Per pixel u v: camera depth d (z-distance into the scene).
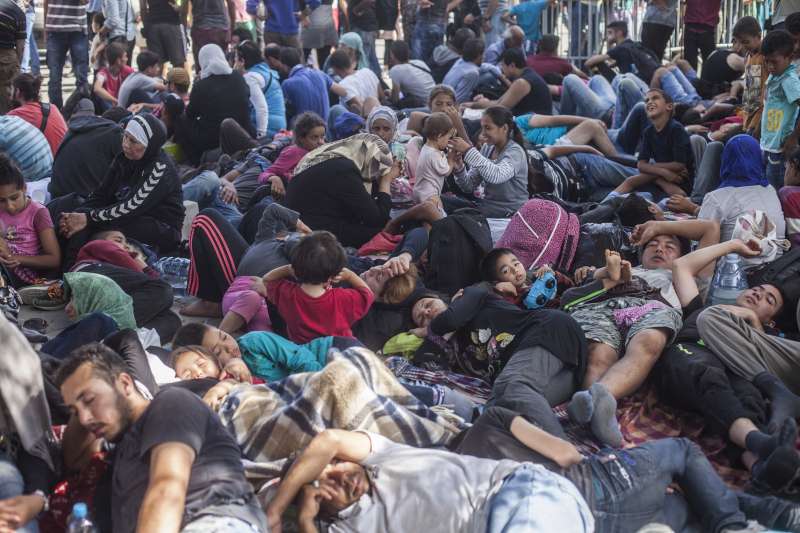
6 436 4.00
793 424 4.43
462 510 3.91
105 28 13.42
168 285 6.48
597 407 4.61
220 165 9.54
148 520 3.40
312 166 7.32
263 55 12.84
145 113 7.41
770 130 7.95
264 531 3.67
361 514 3.96
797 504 4.12
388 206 7.42
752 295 5.62
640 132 9.51
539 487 3.82
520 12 14.92
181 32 13.56
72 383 3.69
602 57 13.32
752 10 14.31
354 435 4.06
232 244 6.64
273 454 4.33
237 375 4.98
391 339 5.94
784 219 6.61
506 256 6.05
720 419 4.78
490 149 8.48
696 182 8.38
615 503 4.07
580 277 6.36
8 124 8.45
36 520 3.83
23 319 6.61
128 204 7.29
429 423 4.47
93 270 6.46
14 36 9.65
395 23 15.00
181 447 3.56
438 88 8.97
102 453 4.00
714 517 4.07
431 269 6.63
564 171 8.98
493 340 5.51
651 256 6.24
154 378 4.79
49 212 7.59
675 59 13.38
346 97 11.72
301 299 5.58
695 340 5.30
